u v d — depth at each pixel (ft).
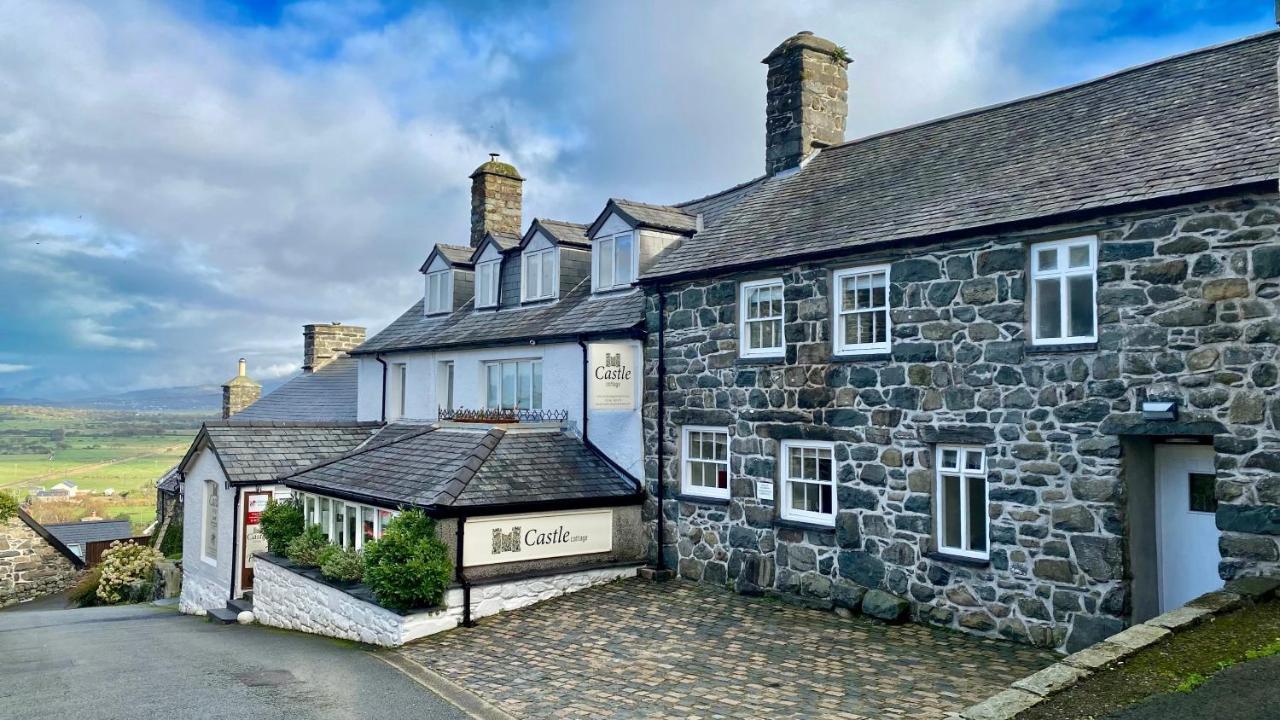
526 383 57.26
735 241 43.88
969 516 33.14
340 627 41.81
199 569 62.28
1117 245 28.63
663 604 39.22
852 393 36.55
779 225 42.86
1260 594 24.36
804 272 38.65
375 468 49.52
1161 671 20.34
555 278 58.54
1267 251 25.61
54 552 83.10
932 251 33.88
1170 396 27.27
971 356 32.48
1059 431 29.84
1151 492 29.63
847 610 35.58
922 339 34.09
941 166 39.99
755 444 40.75
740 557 41.29
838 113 51.96
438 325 69.41
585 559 44.50
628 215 51.47
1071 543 29.37
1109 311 28.73
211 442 59.82
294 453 61.67
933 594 33.45
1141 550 28.91
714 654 30.91
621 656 31.40
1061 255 30.63
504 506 41.19
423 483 43.42
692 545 43.98
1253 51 34.47
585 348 50.34
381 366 73.31
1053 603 29.81
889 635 32.40
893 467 34.96
